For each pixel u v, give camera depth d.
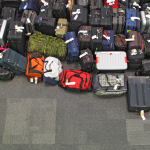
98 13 4.13
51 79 3.82
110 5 4.33
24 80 4.04
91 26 4.05
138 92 3.74
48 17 4.07
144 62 3.90
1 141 3.56
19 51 4.03
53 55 4.05
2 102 3.84
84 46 4.04
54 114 3.77
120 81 3.80
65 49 4.02
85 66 3.89
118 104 3.88
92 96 3.94
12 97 3.88
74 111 3.80
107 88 3.76
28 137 3.60
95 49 4.01
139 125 3.72
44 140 3.58
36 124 3.69
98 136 3.63
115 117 3.78
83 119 3.74
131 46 3.93
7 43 3.96
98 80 3.80
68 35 4.06
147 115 3.81
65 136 3.61
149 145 3.59
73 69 4.11
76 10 4.16
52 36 4.25
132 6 4.28
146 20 4.09
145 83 3.80
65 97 3.91
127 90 3.86
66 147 3.54
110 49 4.03
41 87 3.99
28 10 4.12
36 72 3.78
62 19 4.26
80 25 4.12
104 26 4.05
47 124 3.69
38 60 3.88
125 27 4.12
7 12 4.13
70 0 4.36
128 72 4.19
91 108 3.84
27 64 3.92
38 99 3.88
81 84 3.77
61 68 4.03
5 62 3.67
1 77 3.89
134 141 3.61
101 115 3.79
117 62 3.84
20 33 3.78
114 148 3.55
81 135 3.63
